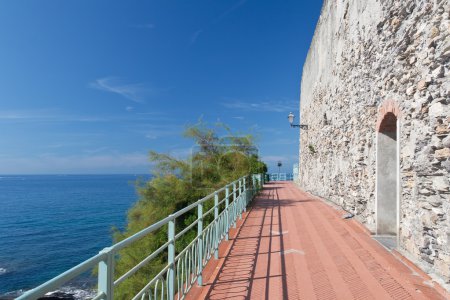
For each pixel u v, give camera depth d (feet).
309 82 66.33
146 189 42.37
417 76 15.96
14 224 130.31
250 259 19.29
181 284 13.42
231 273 17.08
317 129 54.39
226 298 14.08
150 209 40.83
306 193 58.54
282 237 24.14
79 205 192.24
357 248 19.94
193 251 15.26
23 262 81.15
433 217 14.55
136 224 42.04
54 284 5.46
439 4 13.52
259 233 25.70
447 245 13.38
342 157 34.58
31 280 71.05
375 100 22.90
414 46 16.21
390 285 14.42
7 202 226.79
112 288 7.59
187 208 13.89
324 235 23.88
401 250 18.21
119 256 38.01
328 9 43.96
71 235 104.27
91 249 87.35
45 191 349.00
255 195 53.47
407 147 17.48
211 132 48.78
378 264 16.92
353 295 13.89
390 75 19.65
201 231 16.14
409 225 17.34
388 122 21.58
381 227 22.40
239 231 26.55
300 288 14.93
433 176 14.49
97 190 351.05
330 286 14.93
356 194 28.50
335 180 38.70
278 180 119.24
